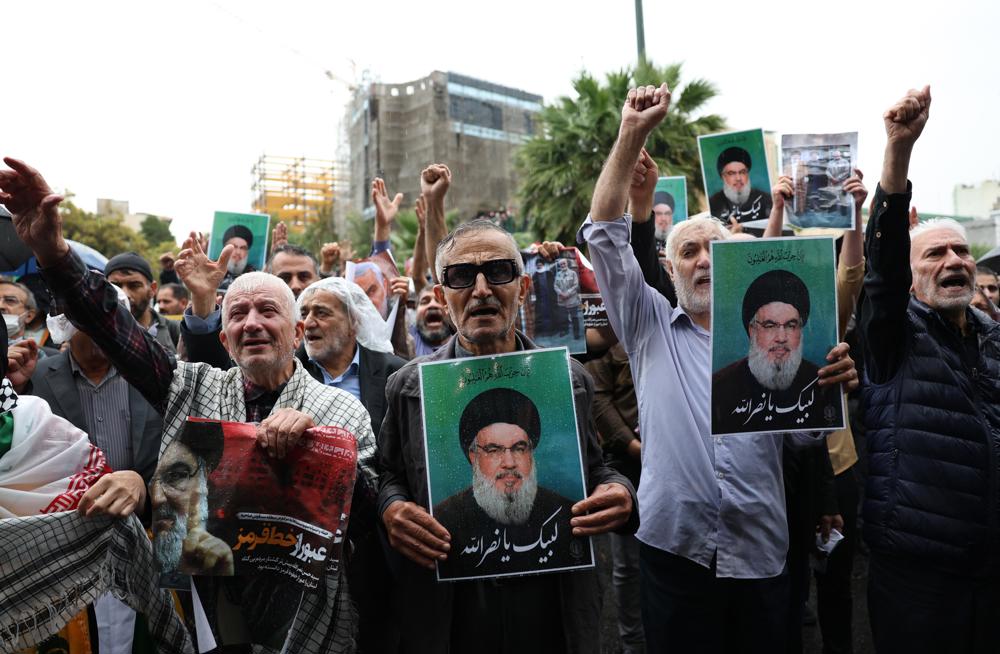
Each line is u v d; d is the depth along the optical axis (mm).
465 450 1957
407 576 1996
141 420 2775
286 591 1831
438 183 3498
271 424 1870
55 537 1913
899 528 2518
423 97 52344
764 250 2312
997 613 2414
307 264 4262
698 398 2559
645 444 2623
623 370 3684
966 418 2473
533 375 1998
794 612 2744
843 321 3100
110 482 1955
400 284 4180
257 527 1851
